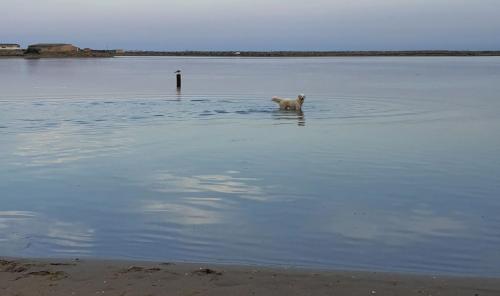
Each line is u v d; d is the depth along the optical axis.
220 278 6.05
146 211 9.25
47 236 8.02
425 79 51.28
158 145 15.45
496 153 14.16
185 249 7.43
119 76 60.12
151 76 60.19
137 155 14.06
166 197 10.12
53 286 5.76
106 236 8.00
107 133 17.64
